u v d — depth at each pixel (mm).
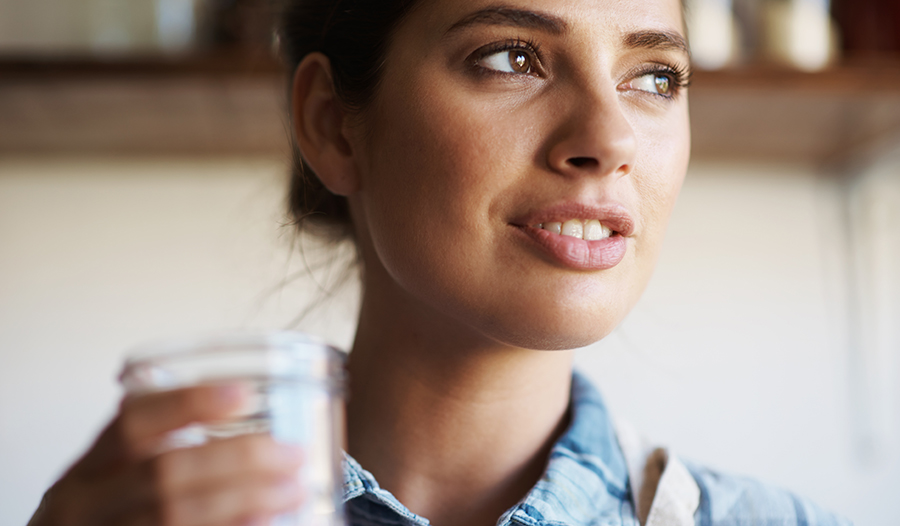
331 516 357
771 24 1327
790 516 689
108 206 1531
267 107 1336
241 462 350
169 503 351
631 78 626
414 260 594
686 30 695
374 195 644
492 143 567
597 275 564
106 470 371
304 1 768
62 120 1374
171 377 348
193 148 1513
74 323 1506
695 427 1512
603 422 699
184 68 1234
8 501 1462
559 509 606
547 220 559
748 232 1566
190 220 1531
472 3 597
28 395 1487
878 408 1525
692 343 1533
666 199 612
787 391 1531
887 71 1260
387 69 638
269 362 346
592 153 548
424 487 648
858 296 1551
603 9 588
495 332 572
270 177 1484
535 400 656
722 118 1377
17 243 1515
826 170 1588
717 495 694
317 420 358
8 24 1276
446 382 637
